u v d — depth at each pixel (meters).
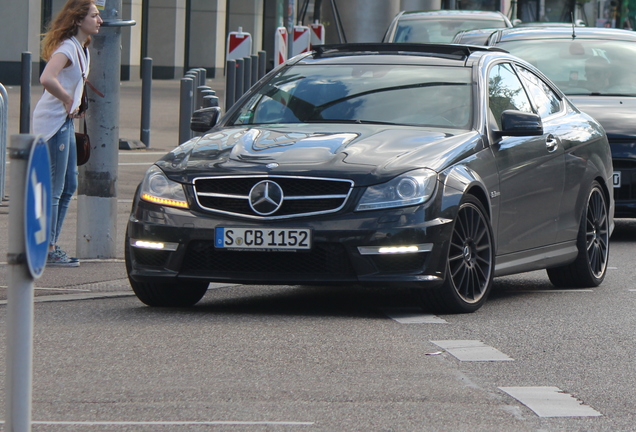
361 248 15.96
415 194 16.17
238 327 15.66
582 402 11.83
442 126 18.17
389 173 16.25
